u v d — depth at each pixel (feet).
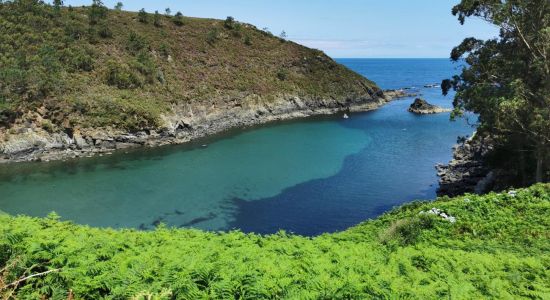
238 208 114.42
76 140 173.06
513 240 51.01
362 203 119.75
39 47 202.08
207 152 181.47
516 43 109.70
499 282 31.04
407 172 151.74
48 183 134.00
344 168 156.97
